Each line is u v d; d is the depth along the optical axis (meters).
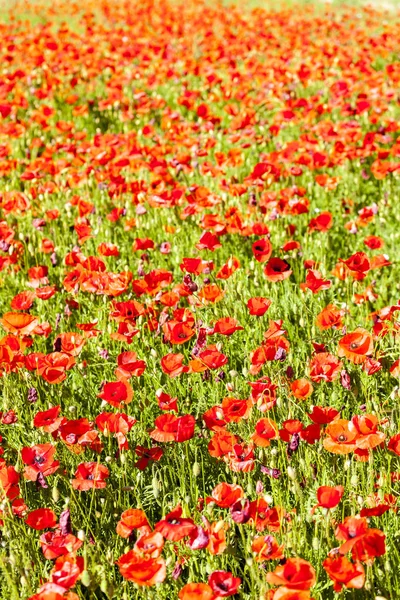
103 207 7.42
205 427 4.03
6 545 3.29
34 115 9.41
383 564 3.16
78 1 24.41
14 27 17.58
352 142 8.53
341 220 7.14
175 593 3.12
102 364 4.57
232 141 8.54
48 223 7.07
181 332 4.16
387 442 3.65
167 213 6.98
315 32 16.81
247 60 13.01
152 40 15.07
